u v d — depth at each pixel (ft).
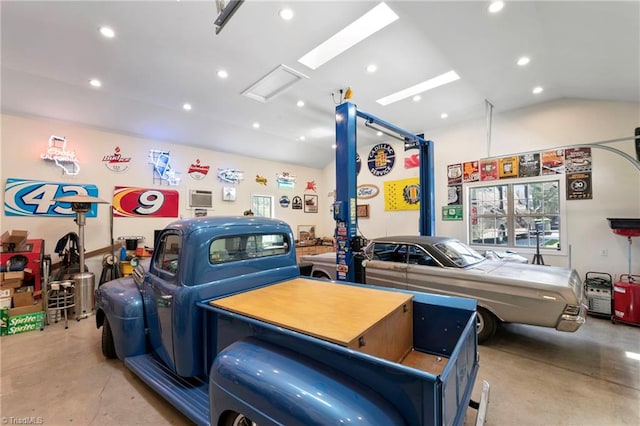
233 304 6.14
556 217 16.89
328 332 4.57
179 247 6.79
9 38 10.96
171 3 9.26
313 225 31.30
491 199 19.43
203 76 13.98
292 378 4.14
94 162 17.69
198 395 6.32
